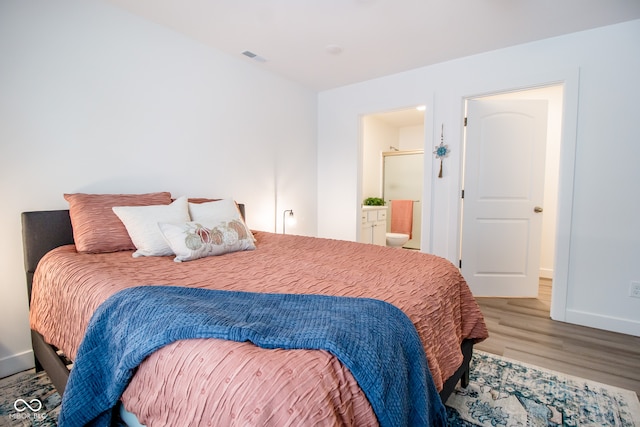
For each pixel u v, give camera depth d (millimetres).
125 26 2109
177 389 707
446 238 3066
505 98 3801
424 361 933
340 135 3707
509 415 1440
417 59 2883
